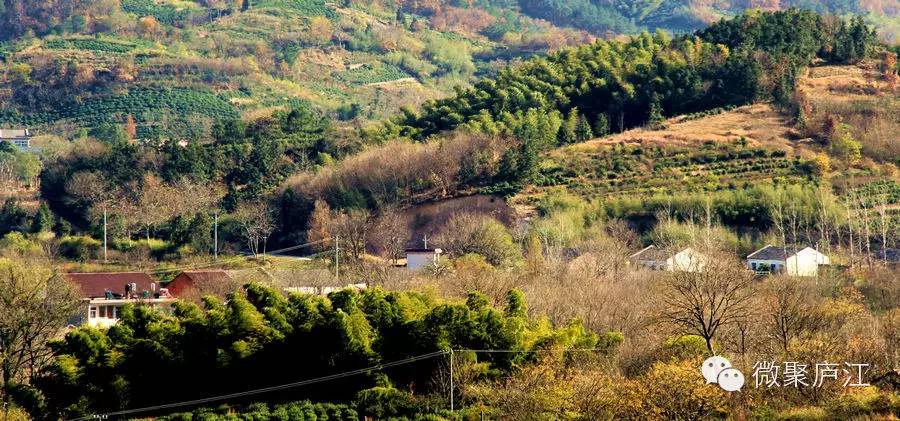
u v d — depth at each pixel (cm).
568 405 8569
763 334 9925
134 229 19325
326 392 9931
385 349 9981
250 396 9981
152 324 10206
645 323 10631
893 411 7856
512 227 17875
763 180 19438
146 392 9994
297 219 19962
